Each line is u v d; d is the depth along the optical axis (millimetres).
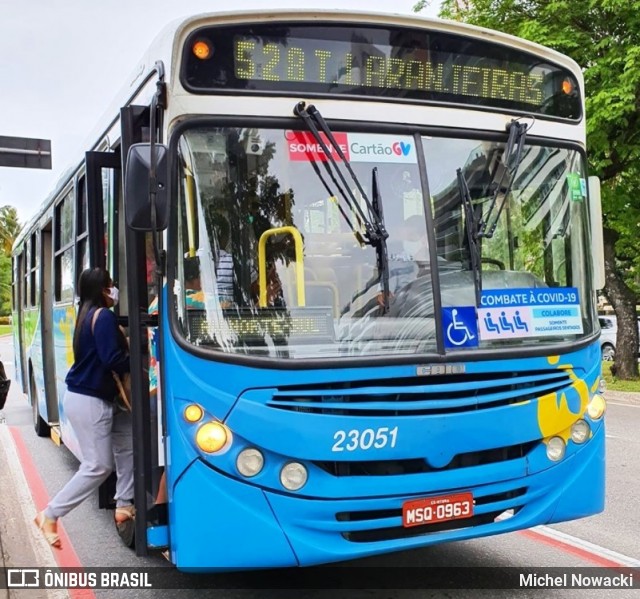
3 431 11273
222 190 3854
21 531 6090
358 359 3754
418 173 4148
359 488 3711
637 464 8414
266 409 3611
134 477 4016
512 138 4402
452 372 3922
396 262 4020
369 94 4160
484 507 4008
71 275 6785
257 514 3609
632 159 14617
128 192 3641
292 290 3867
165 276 3779
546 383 4238
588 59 13812
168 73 3854
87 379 4812
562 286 4562
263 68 3969
